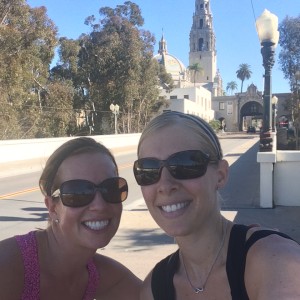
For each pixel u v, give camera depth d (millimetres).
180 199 552
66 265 668
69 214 645
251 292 489
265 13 3213
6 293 620
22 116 11781
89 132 17141
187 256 568
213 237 554
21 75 10703
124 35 17719
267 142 3270
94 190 650
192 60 52531
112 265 750
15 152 7793
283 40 16609
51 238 667
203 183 552
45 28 11070
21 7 10500
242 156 8711
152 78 19078
